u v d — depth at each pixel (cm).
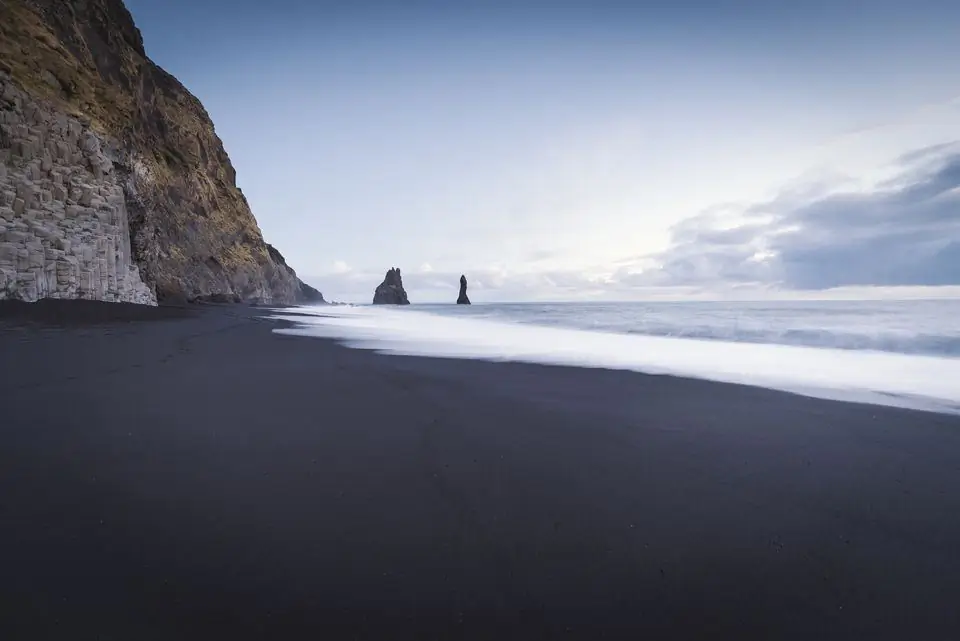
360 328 2003
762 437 473
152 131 3666
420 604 208
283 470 351
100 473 331
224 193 4800
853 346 1307
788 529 284
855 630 199
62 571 218
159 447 390
